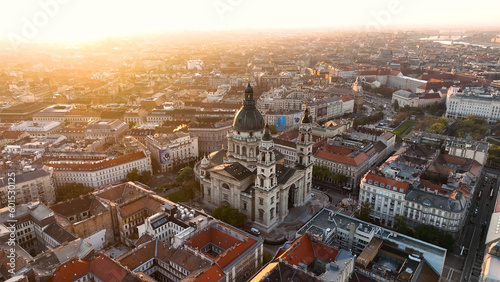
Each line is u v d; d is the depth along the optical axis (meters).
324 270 191.75
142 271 199.12
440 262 195.50
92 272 186.62
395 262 199.88
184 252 198.62
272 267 178.88
